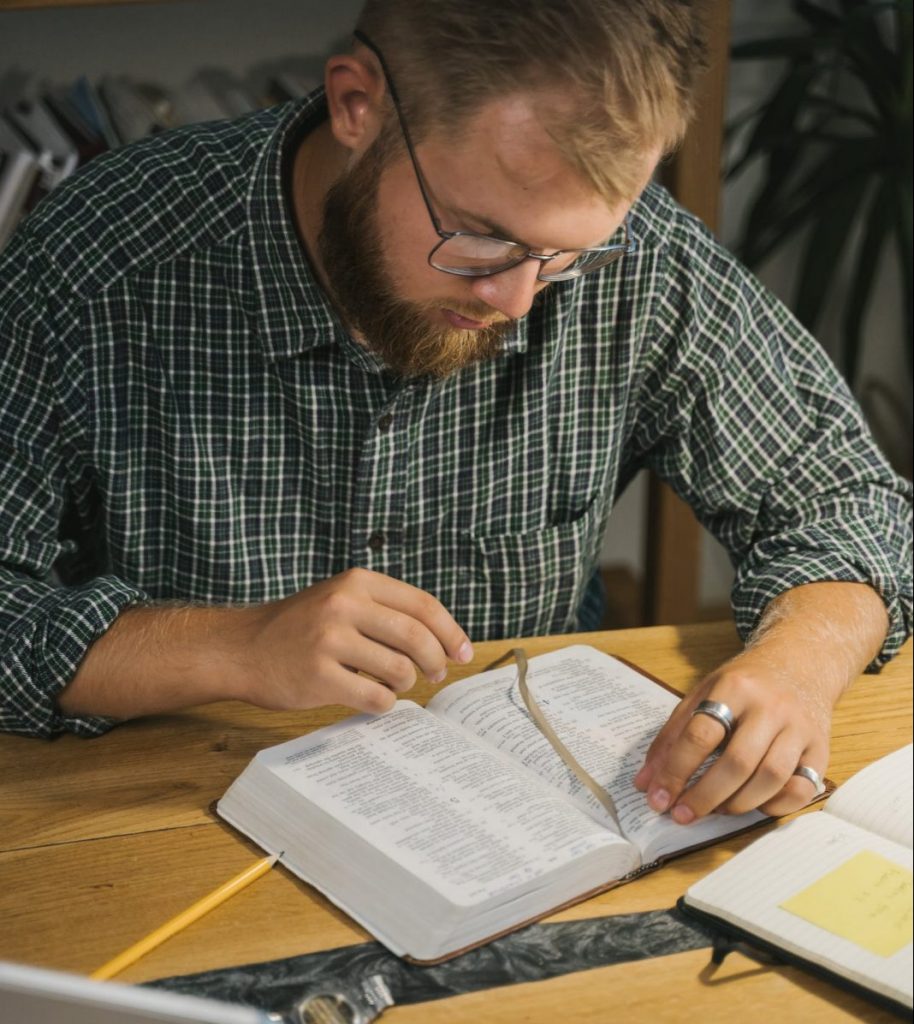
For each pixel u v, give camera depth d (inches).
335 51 83.7
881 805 37.5
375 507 50.4
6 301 47.3
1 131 68.4
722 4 73.3
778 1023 30.5
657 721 41.3
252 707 44.2
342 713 43.9
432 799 36.0
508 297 38.3
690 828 37.2
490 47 34.3
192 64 81.9
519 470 53.1
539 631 56.4
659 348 54.1
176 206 47.4
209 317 47.9
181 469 49.3
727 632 50.4
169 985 31.5
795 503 53.7
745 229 99.1
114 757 41.4
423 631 39.9
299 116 45.4
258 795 37.4
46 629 42.2
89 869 36.0
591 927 33.6
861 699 46.0
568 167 34.9
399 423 49.2
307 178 45.4
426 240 38.1
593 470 54.8
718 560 113.5
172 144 49.2
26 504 47.7
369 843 34.1
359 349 47.3
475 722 41.0
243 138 48.4
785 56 92.1
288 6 82.0
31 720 41.9
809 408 54.9
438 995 31.2
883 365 110.3
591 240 37.2
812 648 43.2
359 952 32.7
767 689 39.4
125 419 48.6
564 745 39.7
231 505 49.9
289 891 35.0
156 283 47.4
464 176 36.0
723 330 54.0
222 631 41.7
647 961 32.4
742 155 95.7
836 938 31.9
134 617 43.1
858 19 89.9
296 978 31.8
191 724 43.2
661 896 35.0
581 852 34.0
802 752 38.5
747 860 34.9
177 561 50.9
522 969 32.1
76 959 32.6
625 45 34.0
